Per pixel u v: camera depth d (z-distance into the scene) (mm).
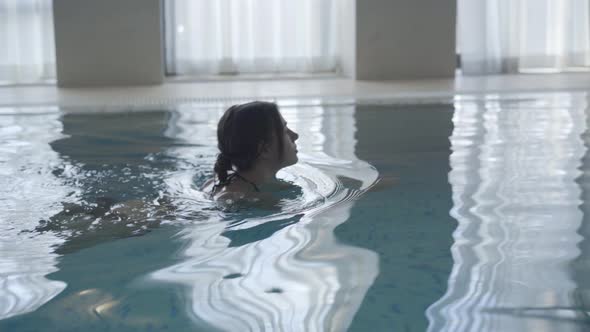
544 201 1947
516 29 6684
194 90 5605
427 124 3518
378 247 1562
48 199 2061
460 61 6875
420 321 1171
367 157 2650
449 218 1794
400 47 6258
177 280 1382
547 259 1462
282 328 1151
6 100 5004
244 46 6707
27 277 1427
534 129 3256
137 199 2037
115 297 1307
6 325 1202
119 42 6043
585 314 1190
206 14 6570
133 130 3457
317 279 1370
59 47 5996
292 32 6734
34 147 2975
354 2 6184
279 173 2312
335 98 4746
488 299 1255
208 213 1875
